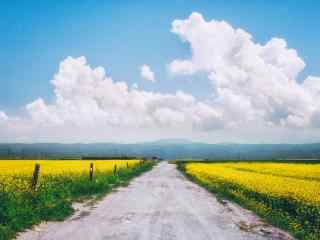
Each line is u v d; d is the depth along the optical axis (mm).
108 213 13969
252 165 52594
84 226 11391
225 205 17172
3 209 11453
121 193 21266
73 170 27234
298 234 10820
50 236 9938
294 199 14742
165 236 10211
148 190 23344
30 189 15086
